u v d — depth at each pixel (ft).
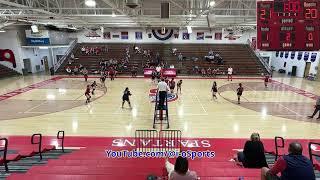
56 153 28.12
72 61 108.78
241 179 15.47
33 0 54.24
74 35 122.31
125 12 52.80
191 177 12.26
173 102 56.49
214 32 119.34
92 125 41.63
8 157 22.54
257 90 71.15
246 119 45.06
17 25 97.71
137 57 110.52
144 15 65.10
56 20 74.90
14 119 44.80
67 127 40.83
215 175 17.38
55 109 50.93
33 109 51.03
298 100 59.36
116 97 60.95
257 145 18.53
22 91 68.59
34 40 98.22
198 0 56.24
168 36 120.26
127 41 121.60
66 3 64.39
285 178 12.35
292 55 104.88
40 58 114.42
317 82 86.22
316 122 43.62
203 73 96.78
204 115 47.14
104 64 103.60
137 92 66.33
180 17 65.00
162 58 109.81
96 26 99.55
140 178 17.31
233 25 84.33
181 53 112.98
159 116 42.73
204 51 114.73
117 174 17.95
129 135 37.27
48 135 37.47
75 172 18.48
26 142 34.71
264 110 50.75
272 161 24.70
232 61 108.47
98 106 53.11
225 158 26.86
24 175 17.02
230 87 75.31
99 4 64.80
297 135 37.88
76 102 56.54
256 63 107.24
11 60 100.32
